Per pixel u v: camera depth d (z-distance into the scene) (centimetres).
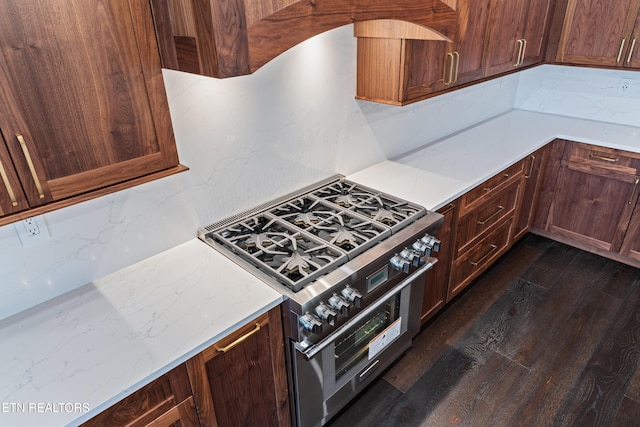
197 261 167
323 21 129
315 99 207
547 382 221
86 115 111
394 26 195
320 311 148
